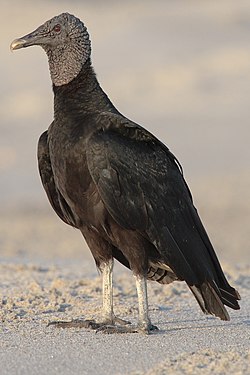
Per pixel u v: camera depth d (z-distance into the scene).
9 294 12.42
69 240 23.73
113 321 10.49
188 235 10.12
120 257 10.73
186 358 8.90
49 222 26.02
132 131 10.06
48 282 13.69
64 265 16.52
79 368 8.70
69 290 12.79
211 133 38.06
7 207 27.86
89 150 9.83
